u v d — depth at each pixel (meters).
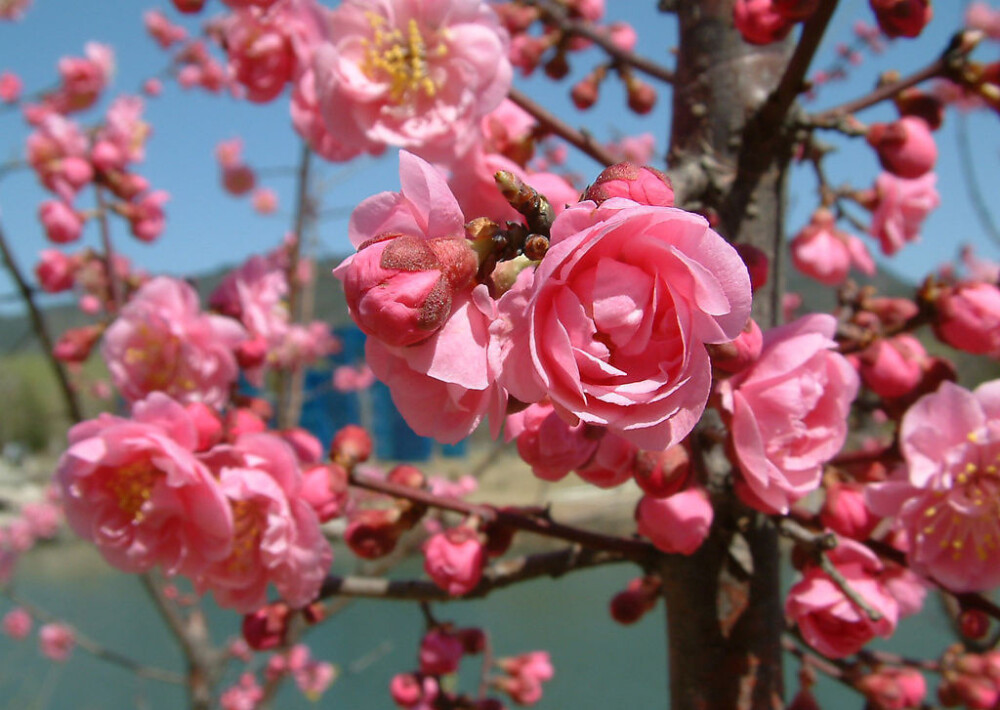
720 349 0.10
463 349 0.07
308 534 0.12
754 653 0.13
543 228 0.08
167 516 0.13
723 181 0.14
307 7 0.15
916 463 0.12
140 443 0.12
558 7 0.18
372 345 0.08
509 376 0.07
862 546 0.12
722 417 0.10
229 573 0.13
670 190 0.08
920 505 0.12
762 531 0.13
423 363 0.07
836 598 0.12
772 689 0.13
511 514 0.13
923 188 0.17
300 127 0.15
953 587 0.12
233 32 0.15
